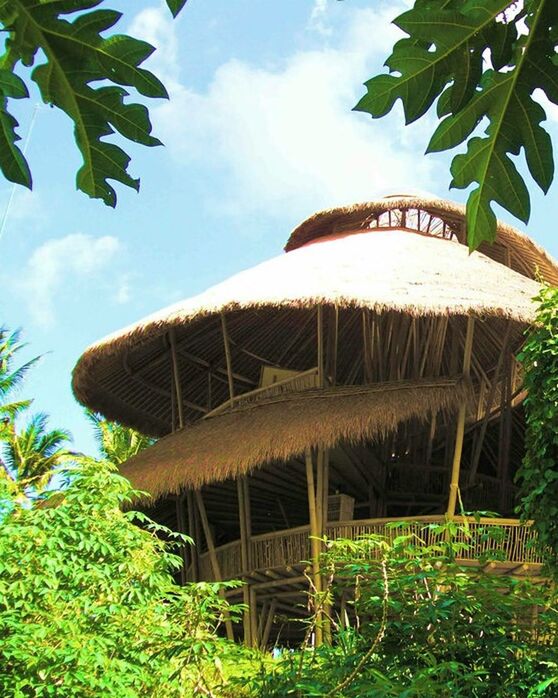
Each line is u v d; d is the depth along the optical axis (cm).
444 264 1819
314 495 1497
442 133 271
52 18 255
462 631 641
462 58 258
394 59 260
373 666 636
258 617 1719
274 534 1552
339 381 2211
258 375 2217
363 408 1500
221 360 2159
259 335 2142
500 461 1841
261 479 1741
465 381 1502
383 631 615
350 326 2145
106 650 732
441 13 251
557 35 253
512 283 1798
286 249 2341
